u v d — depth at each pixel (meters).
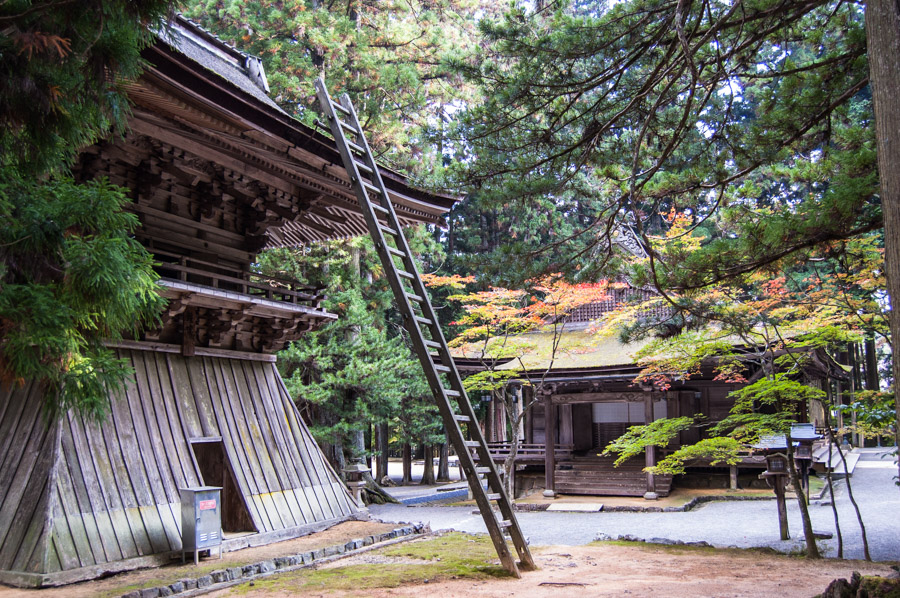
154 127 8.85
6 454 8.28
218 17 22.17
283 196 11.37
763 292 13.24
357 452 23.14
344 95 7.53
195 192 10.62
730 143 8.37
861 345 37.19
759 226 7.35
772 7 6.95
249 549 9.19
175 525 8.66
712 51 8.23
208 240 10.80
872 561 10.06
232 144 9.27
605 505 19.47
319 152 9.68
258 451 10.77
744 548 10.95
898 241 3.94
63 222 4.01
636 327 9.73
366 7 24.94
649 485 20.69
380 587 6.35
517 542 7.03
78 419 8.40
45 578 6.97
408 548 9.23
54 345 3.76
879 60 4.09
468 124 8.55
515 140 8.49
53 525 7.43
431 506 21.94
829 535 13.27
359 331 22.80
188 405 10.02
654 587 6.43
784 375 11.66
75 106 4.53
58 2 3.87
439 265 30.97
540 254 9.30
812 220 6.92
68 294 3.96
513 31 7.93
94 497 8.02
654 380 19.92
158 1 4.42
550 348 23.86
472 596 5.77
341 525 11.09
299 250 22.77
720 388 22.70
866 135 8.37
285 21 21.72
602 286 16.81
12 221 3.84
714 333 12.85
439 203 11.71
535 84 7.95
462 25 26.47
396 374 22.19
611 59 7.90
